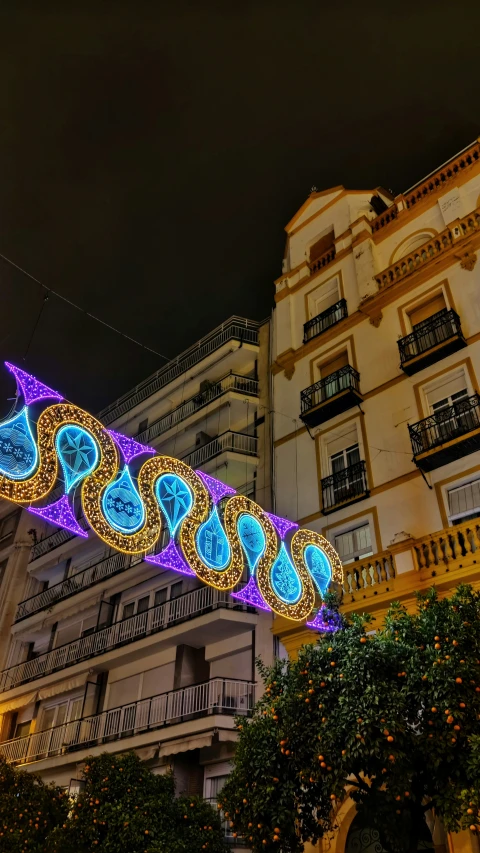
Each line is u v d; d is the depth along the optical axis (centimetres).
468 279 1708
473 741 717
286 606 1230
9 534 2934
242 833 855
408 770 750
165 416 2609
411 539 1368
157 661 1920
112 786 1196
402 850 765
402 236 2044
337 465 1761
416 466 1533
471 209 1886
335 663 870
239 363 2453
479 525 1275
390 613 948
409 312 1828
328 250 2314
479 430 1409
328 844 1186
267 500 1900
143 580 2167
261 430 2133
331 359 1972
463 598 877
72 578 2483
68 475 966
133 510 1033
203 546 1142
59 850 1119
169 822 1162
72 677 2136
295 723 848
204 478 1228
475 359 1569
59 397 1006
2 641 2552
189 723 1562
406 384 1689
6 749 2166
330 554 1415
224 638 1800
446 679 767
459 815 716
